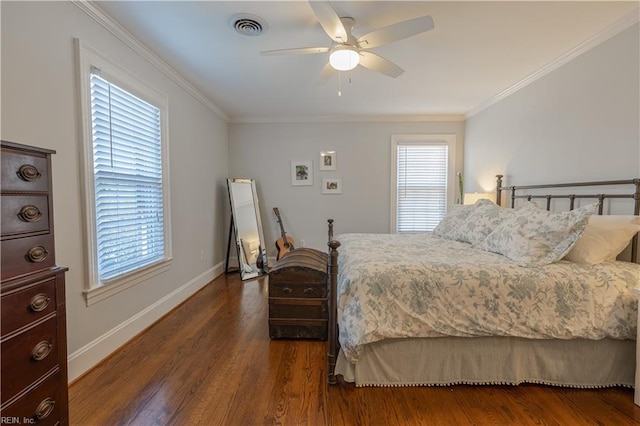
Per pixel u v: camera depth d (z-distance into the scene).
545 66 2.85
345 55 1.99
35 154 1.12
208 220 4.04
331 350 1.81
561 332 1.68
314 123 4.80
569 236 1.88
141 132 2.55
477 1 1.90
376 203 4.84
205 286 3.88
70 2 1.81
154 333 2.51
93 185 1.99
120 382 1.83
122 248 2.31
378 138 4.78
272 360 2.08
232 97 3.81
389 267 1.83
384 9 1.98
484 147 4.06
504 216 2.59
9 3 1.47
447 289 1.75
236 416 1.55
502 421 1.52
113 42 2.18
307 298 2.37
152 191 2.72
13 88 1.50
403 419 1.54
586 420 1.52
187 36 2.33
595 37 2.30
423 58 2.72
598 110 2.31
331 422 1.51
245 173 4.86
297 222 4.90
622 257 2.08
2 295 1.00
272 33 2.29
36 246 1.13
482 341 1.78
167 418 1.53
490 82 3.28
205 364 2.03
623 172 2.12
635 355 1.72
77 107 1.88
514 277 1.74
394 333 1.70
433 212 4.81
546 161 2.90
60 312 1.23
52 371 1.19
